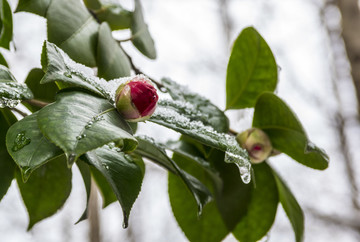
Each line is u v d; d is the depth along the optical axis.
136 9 0.70
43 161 0.53
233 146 0.60
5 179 0.64
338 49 3.11
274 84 0.70
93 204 3.28
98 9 0.70
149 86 0.58
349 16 2.17
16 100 0.56
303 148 0.67
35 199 0.67
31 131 0.54
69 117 0.54
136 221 3.79
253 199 0.69
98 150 0.59
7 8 0.66
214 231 0.70
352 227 2.45
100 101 0.56
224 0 3.80
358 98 2.10
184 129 0.59
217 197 0.69
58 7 0.62
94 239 3.24
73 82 0.56
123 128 0.56
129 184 0.59
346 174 3.06
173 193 0.70
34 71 0.63
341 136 3.13
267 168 0.69
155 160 0.64
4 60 0.65
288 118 0.67
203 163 0.67
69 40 0.62
